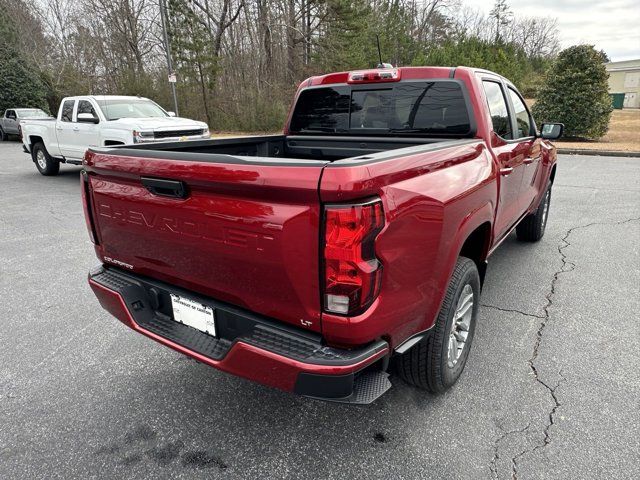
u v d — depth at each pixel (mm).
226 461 2266
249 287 1956
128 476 2186
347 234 1654
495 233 3238
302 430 2475
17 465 2256
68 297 4246
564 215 6879
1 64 27219
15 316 3859
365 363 1801
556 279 4441
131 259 2484
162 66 28625
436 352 2439
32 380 2955
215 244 1976
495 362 3055
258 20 26594
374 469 2191
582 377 2875
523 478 2105
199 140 3273
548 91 16734
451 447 2312
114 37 30859
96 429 2508
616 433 2377
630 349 3191
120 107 10188
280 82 26719
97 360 3193
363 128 3654
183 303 2299
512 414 2545
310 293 1775
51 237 6227
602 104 16109
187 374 3023
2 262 5203
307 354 1811
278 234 1757
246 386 2889
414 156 2039
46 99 29828
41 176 11891
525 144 3902
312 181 1633
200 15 27438
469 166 2594
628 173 10492
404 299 1966
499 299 4016
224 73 26266
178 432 2479
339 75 3660
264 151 3947
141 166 2148
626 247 5363
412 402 2670
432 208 2049
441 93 3176
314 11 27078
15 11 31484
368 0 31422
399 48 38125
